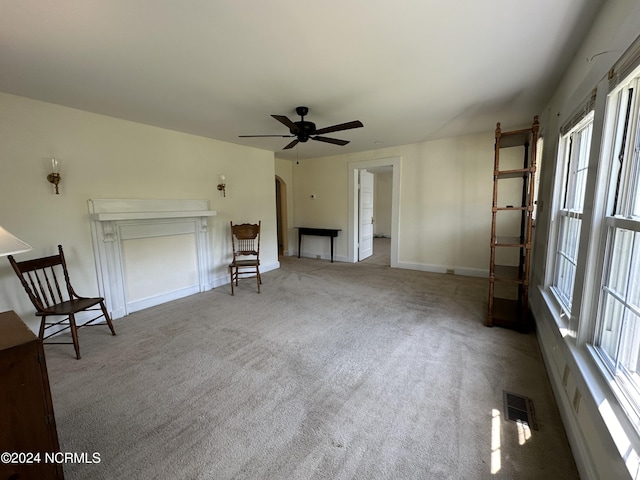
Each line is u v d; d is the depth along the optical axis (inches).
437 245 198.4
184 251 156.9
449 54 79.2
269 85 97.4
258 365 87.4
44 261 98.4
